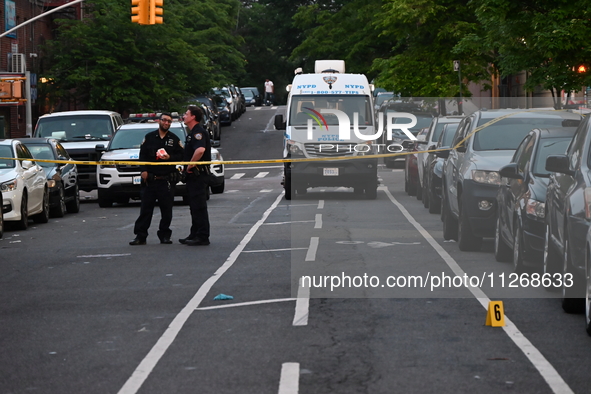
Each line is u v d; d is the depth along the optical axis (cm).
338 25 7544
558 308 1216
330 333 1072
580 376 879
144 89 6109
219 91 8669
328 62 4350
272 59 12725
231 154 6694
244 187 4288
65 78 6044
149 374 910
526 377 875
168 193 2047
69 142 3819
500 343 1015
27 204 2555
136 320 1188
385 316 1164
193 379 887
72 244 2127
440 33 4731
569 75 2639
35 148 3033
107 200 3359
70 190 3083
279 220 2531
